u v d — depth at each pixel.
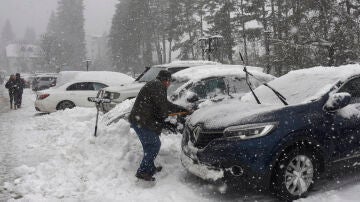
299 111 5.09
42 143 8.91
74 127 10.14
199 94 8.02
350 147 5.37
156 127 5.65
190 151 5.37
